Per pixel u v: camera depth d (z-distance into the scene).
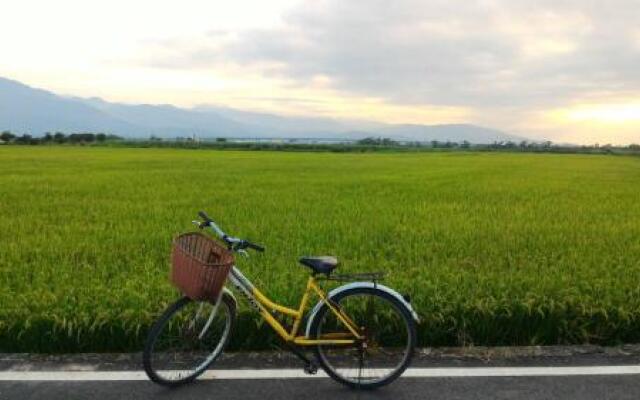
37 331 4.95
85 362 4.76
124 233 9.48
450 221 11.15
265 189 17.91
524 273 6.68
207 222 4.52
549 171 31.44
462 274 6.50
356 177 24.05
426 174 26.94
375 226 10.40
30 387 4.28
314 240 8.88
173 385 4.31
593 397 4.18
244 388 4.31
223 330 4.60
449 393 4.25
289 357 4.89
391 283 6.16
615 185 21.36
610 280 6.28
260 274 6.49
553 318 5.30
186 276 4.02
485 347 5.17
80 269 6.91
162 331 4.34
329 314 4.66
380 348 4.94
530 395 4.21
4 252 7.79
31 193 15.88
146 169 27.17
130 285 6.00
